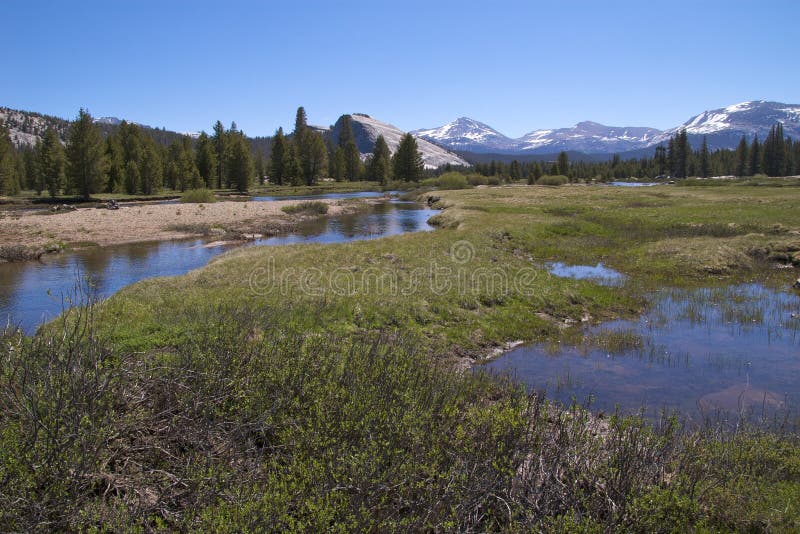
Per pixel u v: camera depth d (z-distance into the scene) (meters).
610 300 17.19
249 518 4.12
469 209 45.31
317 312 12.81
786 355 12.16
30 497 4.17
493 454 5.23
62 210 53.44
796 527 4.97
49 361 5.49
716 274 21.69
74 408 4.88
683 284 20.27
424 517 4.52
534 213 42.22
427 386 7.19
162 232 37.84
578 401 9.36
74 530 4.15
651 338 13.65
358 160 135.38
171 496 4.67
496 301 15.90
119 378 5.88
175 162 98.88
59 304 18.23
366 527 4.32
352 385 6.71
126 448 5.24
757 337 13.61
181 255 29.55
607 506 4.84
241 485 4.71
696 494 5.21
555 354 12.39
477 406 6.91
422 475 5.06
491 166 141.00
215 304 12.66
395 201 77.31
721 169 143.88
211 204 59.72
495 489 4.91
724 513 5.13
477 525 4.80
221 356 7.02
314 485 4.68
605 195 60.53
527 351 12.65
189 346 7.78
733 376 10.82
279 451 5.50
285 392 6.46
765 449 6.64
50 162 78.38
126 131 106.38
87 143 73.12
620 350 12.61
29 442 4.50
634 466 5.29
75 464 4.52
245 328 9.16
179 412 5.96
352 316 13.07
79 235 35.19
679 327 14.66
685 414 8.75
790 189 65.06
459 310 14.58
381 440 5.33
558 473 5.28
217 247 32.50
